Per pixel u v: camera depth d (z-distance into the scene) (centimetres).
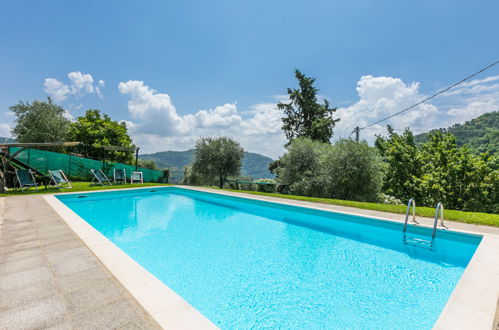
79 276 273
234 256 492
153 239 604
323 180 1359
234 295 343
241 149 2070
